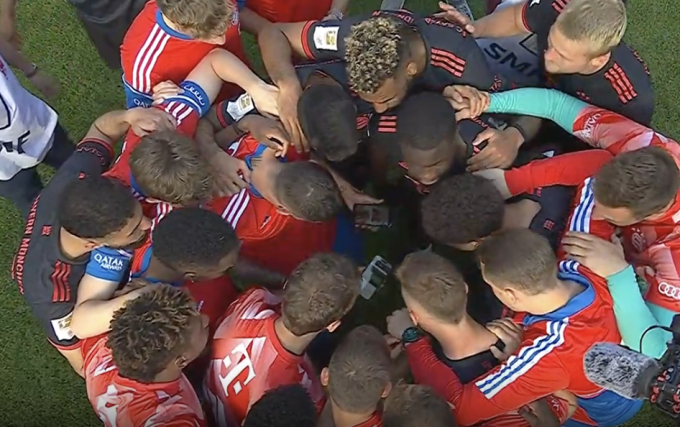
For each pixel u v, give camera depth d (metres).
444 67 2.70
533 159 2.90
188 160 2.45
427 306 2.36
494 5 3.41
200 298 2.71
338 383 2.22
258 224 2.76
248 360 2.43
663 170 2.39
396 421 2.18
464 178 2.50
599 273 2.44
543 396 2.53
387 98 2.53
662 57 3.89
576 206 2.65
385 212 3.15
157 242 2.39
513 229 2.44
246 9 3.06
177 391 2.38
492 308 3.00
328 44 2.79
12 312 3.49
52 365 3.42
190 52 2.75
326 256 2.42
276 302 2.65
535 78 3.03
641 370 2.22
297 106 2.57
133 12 3.08
